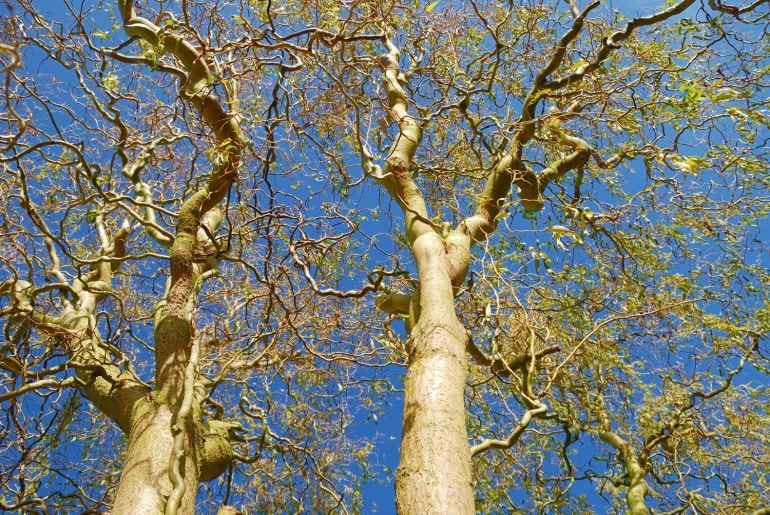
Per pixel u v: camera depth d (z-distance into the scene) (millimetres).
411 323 4914
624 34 6449
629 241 7578
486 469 7777
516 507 7262
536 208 7027
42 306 6836
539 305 7430
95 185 6316
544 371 7320
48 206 7680
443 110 7504
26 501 5730
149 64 6617
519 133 6812
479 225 6172
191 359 5320
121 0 6582
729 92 5645
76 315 6414
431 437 3707
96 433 7898
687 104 6172
